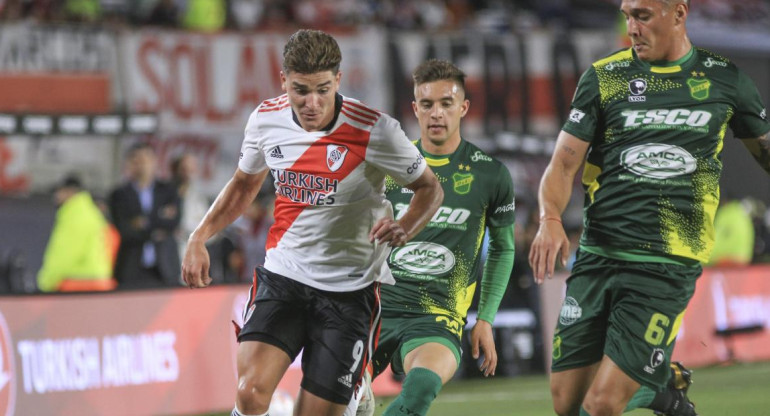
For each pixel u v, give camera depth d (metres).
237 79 48.78
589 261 17.48
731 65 17.05
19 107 43.72
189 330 30.72
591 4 71.94
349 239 16.06
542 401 32.12
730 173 64.44
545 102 55.53
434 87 19.16
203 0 49.47
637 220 16.89
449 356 18.16
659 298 16.72
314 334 16.12
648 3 16.59
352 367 16.03
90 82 45.44
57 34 44.78
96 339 28.69
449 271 19.08
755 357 44.03
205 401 30.69
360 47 51.25
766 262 46.62
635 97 16.89
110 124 42.56
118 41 46.09
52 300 28.09
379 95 51.59
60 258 36.66
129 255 36.03
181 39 47.50
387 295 19.17
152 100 46.75
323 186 15.73
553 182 16.98
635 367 16.53
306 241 16.11
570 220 55.62
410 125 52.25
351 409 16.53
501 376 38.81
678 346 41.47
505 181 19.41
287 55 14.88
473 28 59.22
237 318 31.94
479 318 19.53
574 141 17.09
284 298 16.09
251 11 52.25
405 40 52.44
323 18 54.38
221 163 48.53
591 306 17.34
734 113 17.00
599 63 17.36
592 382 17.48
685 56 16.97
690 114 16.72
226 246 38.81
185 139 47.56
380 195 16.11
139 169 36.28
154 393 29.61
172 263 36.50
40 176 47.06
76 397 28.03
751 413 28.30
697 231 16.89
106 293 29.17
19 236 45.84
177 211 36.75
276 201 16.48
